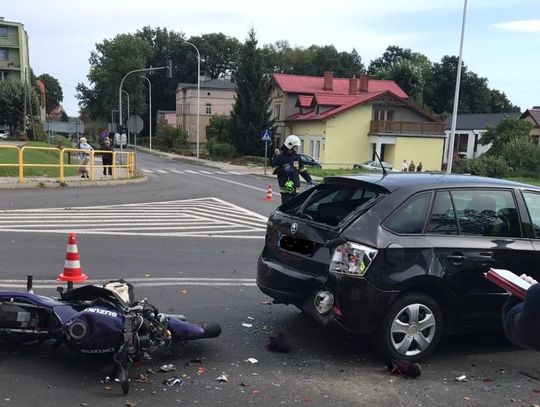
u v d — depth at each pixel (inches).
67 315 170.2
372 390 161.3
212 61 4685.0
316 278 183.0
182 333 179.5
